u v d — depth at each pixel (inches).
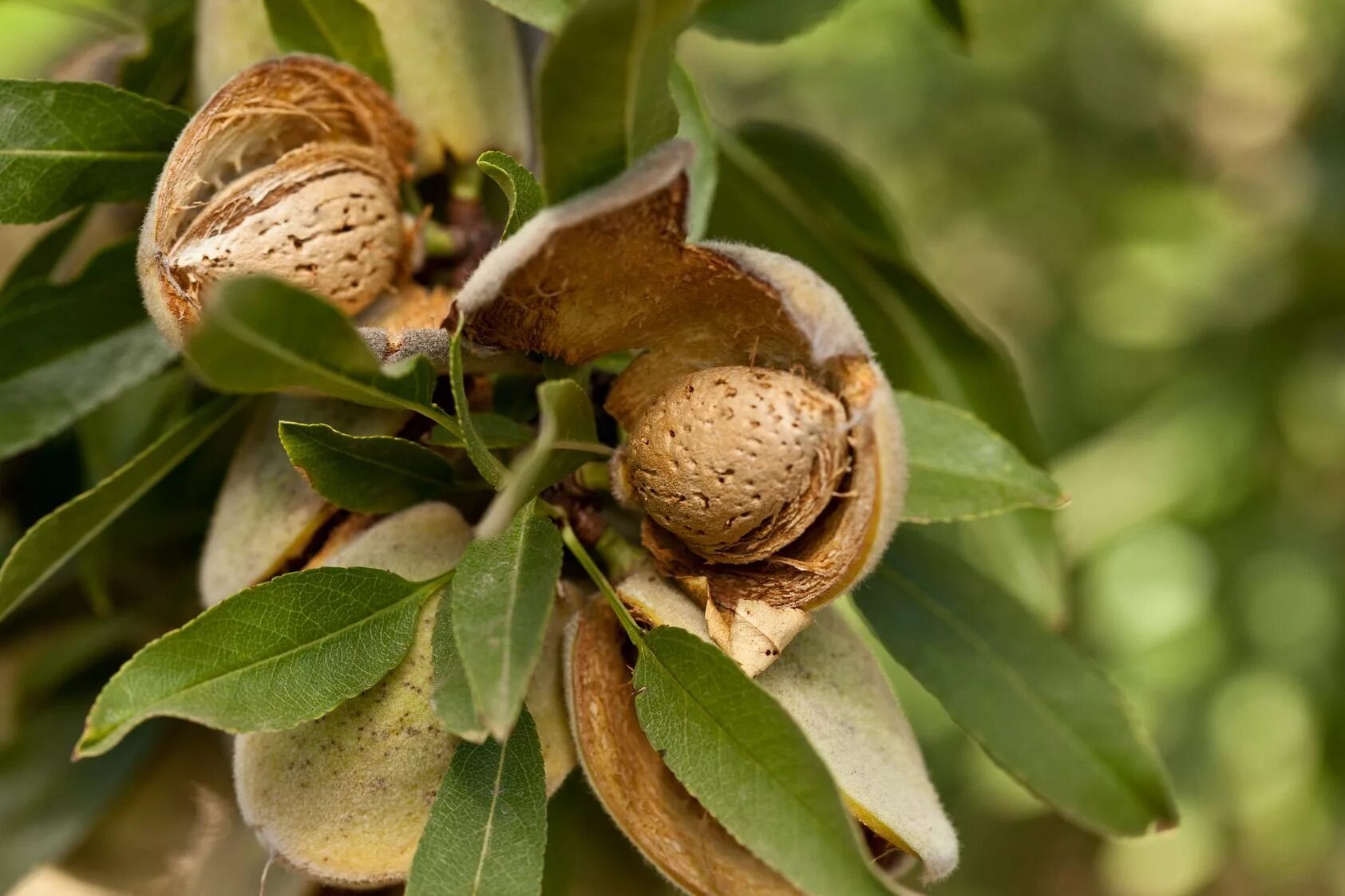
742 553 15.0
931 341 17.7
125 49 17.5
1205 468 27.7
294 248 15.3
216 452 17.7
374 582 15.0
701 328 15.0
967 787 29.3
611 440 15.7
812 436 14.6
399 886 15.9
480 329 14.9
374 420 15.5
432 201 16.3
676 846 15.0
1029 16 34.4
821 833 14.3
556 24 15.6
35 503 18.4
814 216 17.5
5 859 17.4
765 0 16.8
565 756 15.2
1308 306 29.0
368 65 15.8
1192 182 33.9
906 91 35.6
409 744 15.0
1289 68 33.6
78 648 17.9
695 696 14.7
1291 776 26.6
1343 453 27.8
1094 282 33.4
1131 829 16.8
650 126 14.5
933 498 16.0
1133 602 27.0
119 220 17.6
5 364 16.5
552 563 14.6
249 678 14.7
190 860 17.8
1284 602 27.0
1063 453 30.9
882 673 15.5
